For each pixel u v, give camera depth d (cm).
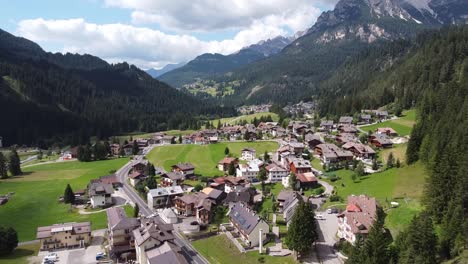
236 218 11544
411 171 13250
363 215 9838
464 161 9338
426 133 14225
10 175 19988
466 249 7362
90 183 17012
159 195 14350
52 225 11919
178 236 11475
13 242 10850
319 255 9488
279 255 9688
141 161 19975
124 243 10906
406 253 7369
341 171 16488
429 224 7431
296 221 9388
